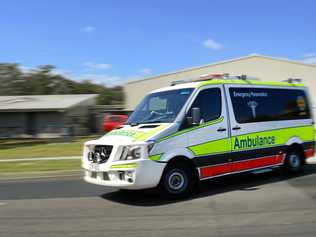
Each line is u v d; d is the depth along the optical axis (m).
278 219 6.75
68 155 19.45
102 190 10.10
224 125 9.25
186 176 8.67
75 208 8.16
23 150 23.41
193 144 8.68
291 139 10.84
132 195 9.23
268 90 10.44
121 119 33.88
